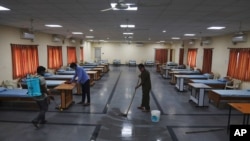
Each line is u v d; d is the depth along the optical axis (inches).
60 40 444.1
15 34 277.3
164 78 480.4
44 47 371.2
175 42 713.0
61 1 138.6
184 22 227.8
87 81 231.8
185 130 168.1
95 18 210.1
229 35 334.6
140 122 183.9
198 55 484.1
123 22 236.4
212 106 242.7
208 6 147.1
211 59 407.5
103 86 358.9
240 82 292.8
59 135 153.8
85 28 305.9
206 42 416.8
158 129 168.9
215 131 166.9
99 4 146.8
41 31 347.6
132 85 371.9
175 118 197.3
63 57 467.8
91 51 800.9
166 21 223.0
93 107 227.5
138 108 225.9
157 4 142.6
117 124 178.2
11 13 183.6
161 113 212.4
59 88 207.5
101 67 516.4
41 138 148.3
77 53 584.1
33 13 183.8
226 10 159.0
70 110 214.8
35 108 217.2
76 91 307.3
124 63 815.7
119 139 149.0
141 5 145.0
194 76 371.6
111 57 812.0
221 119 197.0
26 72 302.0
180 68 546.9
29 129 163.9
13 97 212.4
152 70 665.0
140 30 322.7
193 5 145.0
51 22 241.6
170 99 274.8
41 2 142.0
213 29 285.9
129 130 165.6
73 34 423.2
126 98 272.7
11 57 268.2
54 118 189.6
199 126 177.5
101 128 168.7
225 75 346.0
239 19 198.1
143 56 810.8
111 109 221.3
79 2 141.2
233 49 315.9
